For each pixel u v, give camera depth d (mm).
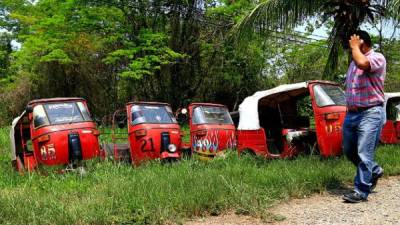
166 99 26000
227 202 6250
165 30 24938
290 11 14219
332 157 10070
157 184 7039
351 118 6688
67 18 21844
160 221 5570
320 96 10547
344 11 13773
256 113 11406
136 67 21625
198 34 25031
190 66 25688
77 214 5566
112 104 26234
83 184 8000
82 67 25641
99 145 10531
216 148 11570
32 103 10211
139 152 10508
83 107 10586
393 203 6418
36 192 7238
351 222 5484
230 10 22984
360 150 6574
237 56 24969
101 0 22047
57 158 9719
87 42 24406
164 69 25453
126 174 8688
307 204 6496
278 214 5930
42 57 21484
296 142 11164
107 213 5648
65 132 9852
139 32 22906
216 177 7504
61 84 25953
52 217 5512
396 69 27844
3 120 27359
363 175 6508
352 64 6746
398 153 10852
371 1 13844
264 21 14469
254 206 6090
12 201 6176
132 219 5574
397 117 14477
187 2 24453
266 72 28219
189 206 6023
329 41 15297
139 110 10977
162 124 10898
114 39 22250
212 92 26609
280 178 7547
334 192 7254
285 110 13062
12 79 30406
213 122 11930
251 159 10188
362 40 6590
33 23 22484
